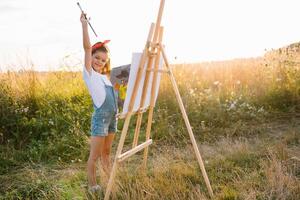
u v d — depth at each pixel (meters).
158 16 4.52
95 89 4.99
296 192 4.73
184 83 9.41
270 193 4.71
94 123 5.14
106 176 5.30
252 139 7.25
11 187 5.69
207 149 6.80
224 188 4.98
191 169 5.65
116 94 5.24
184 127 7.81
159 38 4.63
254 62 10.80
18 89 8.42
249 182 5.08
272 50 10.71
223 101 9.03
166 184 5.10
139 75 4.47
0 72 8.82
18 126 7.56
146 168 5.79
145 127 7.93
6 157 6.69
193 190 4.93
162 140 7.40
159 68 4.93
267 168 5.36
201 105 8.62
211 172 5.64
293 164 5.56
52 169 6.38
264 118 8.20
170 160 6.00
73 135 7.31
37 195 5.25
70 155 6.87
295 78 9.33
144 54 4.45
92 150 5.18
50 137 7.45
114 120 5.34
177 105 8.51
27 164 6.59
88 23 4.82
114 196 4.86
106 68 5.33
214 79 10.26
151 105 5.23
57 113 8.04
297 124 7.87
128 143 7.40
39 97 8.38
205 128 7.70
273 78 9.52
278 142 6.75
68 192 5.08
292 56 10.48
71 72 9.75
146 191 4.86
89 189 5.09
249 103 8.87
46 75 9.51
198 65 10.81
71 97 8.76
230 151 6.33
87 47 4.84
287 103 8.85
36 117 8.02
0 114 7.64
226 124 7.94
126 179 5.30
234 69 10.36
